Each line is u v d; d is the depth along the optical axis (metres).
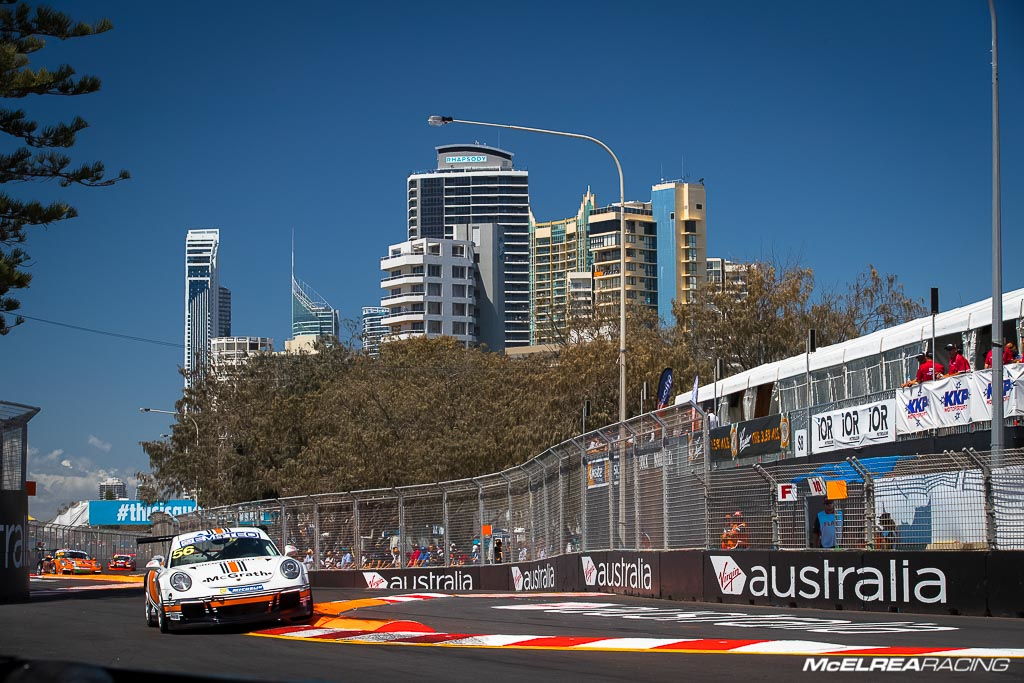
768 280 54.91
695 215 184.88
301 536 36.12
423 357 71.50
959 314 26.75
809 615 14.91
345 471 51.59
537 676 8.73
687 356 51.47
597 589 23.08
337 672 9.26
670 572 19.62
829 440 29.02
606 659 9.91
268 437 66.50
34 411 25.23
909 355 28.61
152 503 75.88
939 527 15.41
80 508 91.06
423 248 163.12
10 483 24.33
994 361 20.86
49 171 26.92
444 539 30.73
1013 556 14.05
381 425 52.38
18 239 26.92
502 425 51.03
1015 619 13.73
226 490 67.25
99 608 20.78
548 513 26.50
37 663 3.60
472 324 167.00
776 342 53.22
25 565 24.64
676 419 20.03
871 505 16.34
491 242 176.75
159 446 74.88
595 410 49.31
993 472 14.69
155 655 11.21
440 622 14.18
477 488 29.89
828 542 16.86
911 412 25.58
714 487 18.69
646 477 21.25
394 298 164.50
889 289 56.78
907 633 11.59
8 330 27.66
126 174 27.75
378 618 14.59
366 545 33.25
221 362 75.50
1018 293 24.66
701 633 11.93
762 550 17.45
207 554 15.01
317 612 15.75
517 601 19.31
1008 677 8.13
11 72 25.61
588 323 53.78
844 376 31.73
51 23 26.28
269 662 10.29
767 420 32.16
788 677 8.35
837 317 56.00
